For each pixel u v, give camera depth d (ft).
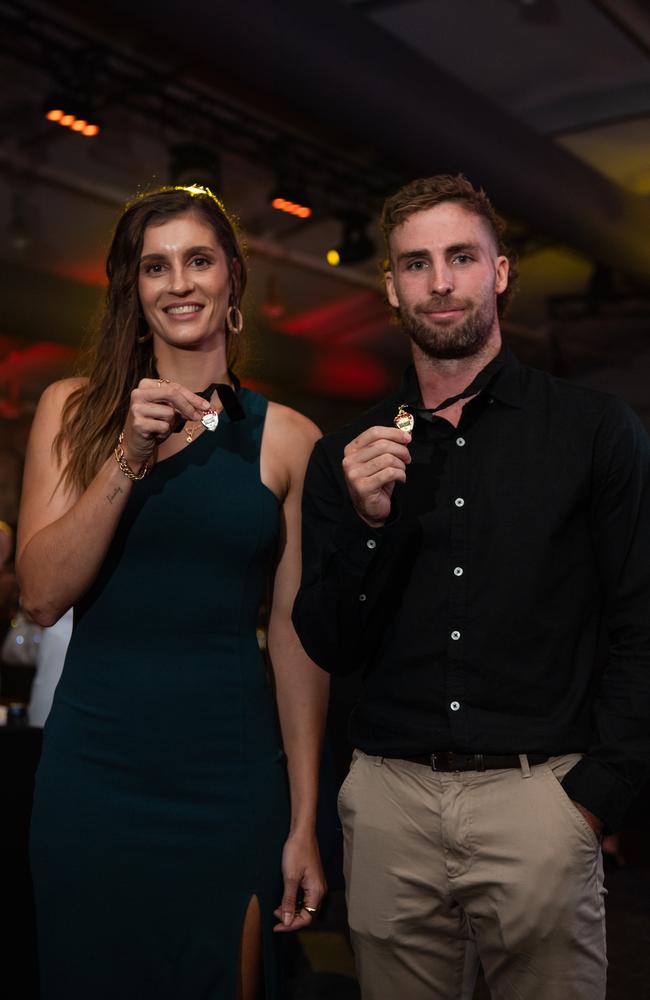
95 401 5.90
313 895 5.79
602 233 27.76
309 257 37.01
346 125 19.71
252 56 17.19
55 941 5.47
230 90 25.36
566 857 5.39
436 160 21.71
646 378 48.91
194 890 5.50
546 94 28.02
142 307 6.01
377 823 5.83
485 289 5.87
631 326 45.68
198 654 5.63
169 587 5.63
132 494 5.68
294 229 34.40
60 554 5.38
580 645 5.71
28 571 5.54
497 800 5.52
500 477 5.79
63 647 9.57
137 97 26.23
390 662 5.90
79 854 5.43
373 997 6.00
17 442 46.44
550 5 23.44
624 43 25.14
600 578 5.74
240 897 5.57
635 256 30.07
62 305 31.22
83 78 23.41
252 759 5.67
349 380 43.68
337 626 5.72
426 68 20.79
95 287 32.37
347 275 38.68
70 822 5.45
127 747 5.49
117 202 30.12
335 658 5.86
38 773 5.63
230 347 6.37
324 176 31.37
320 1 18.10
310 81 18.21
